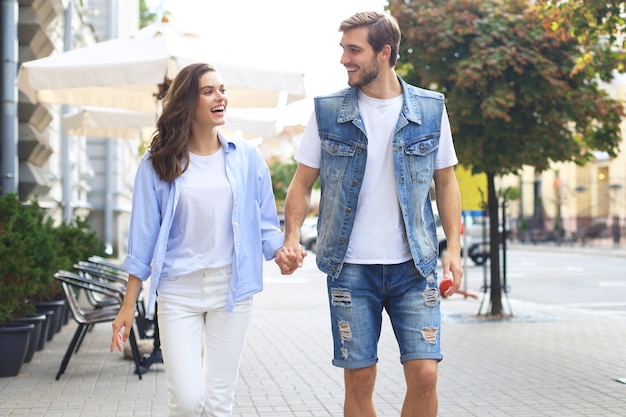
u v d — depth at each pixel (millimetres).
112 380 8008
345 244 4160
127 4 40406
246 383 7941
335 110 4258
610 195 46219
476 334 11359
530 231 47844
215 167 4266
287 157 69500
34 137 14578
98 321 8117
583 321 12883
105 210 26953
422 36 11703
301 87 8438
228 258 4219
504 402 6988
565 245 44938
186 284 4188
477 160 11930
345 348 4176
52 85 8234
